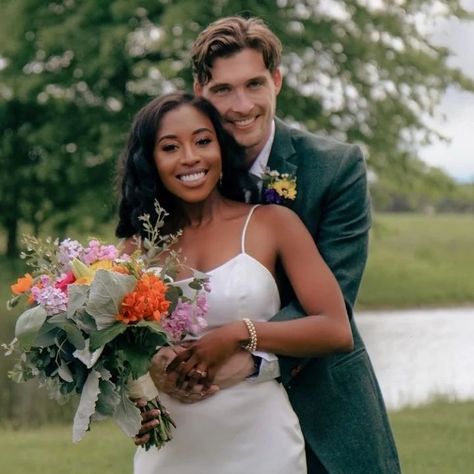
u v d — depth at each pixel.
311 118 22.06
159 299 3.30
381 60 21.75
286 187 3.79
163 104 3.63
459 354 13.64
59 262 3.43
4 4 23.06
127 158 3.73
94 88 23.00
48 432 8.24
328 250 3.83
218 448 3.55
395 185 24.62
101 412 3.29
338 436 3.81
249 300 3.53
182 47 20.62
